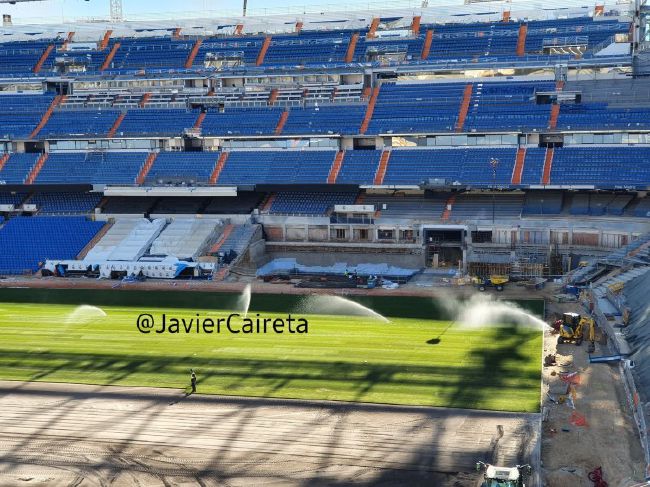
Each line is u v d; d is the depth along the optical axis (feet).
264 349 178.19
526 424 131.64
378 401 144.05
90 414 142.00
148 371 164.55
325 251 281.33
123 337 191.21
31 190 317.22
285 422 136.15
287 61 349.61
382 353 172.35
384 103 318.65
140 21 392.06
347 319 204.23
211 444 128.26
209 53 361.92
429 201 286.66
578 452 120.78
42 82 359.46
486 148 292.20
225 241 280.92
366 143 312.29
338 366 164.25
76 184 312.29
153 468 120.26
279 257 286.87
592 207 267.39
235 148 321.32
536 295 225.56
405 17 360.28
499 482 104.78
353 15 369.30
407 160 294.87
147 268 265.13
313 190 296.10
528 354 168.25
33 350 180.96
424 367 161.79
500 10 350.64
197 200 312.29
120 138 326.85
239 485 114.01
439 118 302.86
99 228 296.92
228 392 151.02
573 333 173.58
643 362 147.02
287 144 314.14
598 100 295.48
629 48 306.96
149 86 355.36
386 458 121.29
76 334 194.70
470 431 129.80
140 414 141.49
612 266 225.15
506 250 260.62
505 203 277.64
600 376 152.15
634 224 248.32
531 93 305.12
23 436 133.08
